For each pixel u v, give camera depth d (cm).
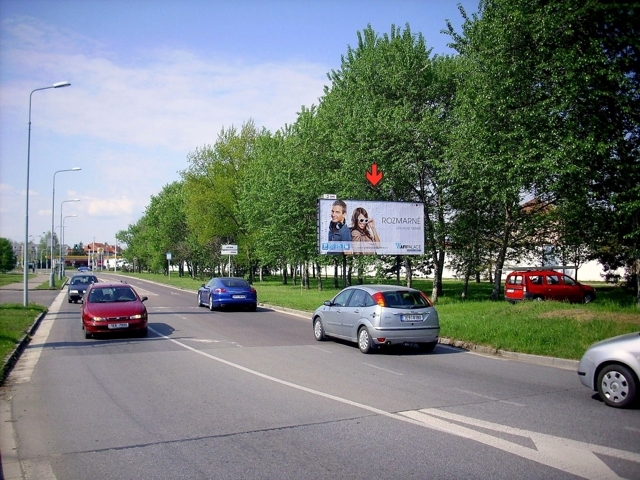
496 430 618
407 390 834
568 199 1842
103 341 1426
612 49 1502
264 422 659
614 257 2666
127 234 12244
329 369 1019
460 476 479
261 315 2209
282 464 514
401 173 2320
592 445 562
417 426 637
